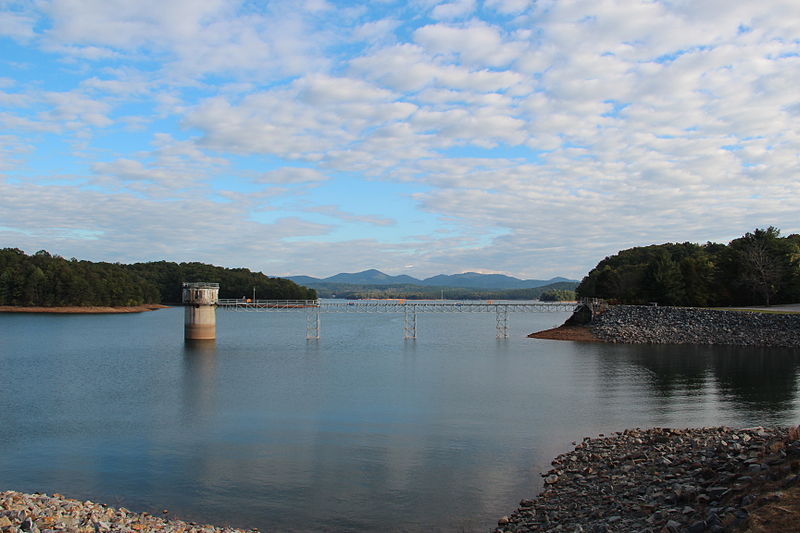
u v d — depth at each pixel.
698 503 19.03
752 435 28.67
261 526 23.22
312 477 28.81
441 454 32.53
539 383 57.19
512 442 34.91
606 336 102.38
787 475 17.89
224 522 23.58
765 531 14.41
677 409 44.50
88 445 34.78
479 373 64.56
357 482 28.05
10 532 18.92
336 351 90.00
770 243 123.88
